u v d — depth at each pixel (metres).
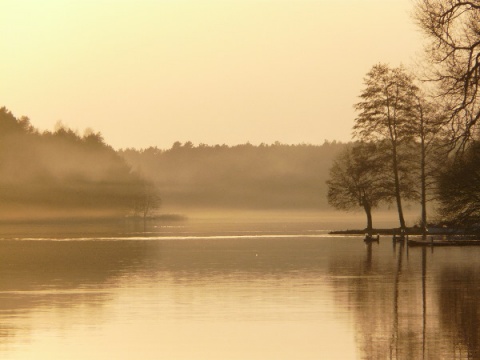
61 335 70.12
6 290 100.38
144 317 78.81
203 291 97.75
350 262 139.88
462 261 140.12
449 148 105.38
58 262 145.00
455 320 76.50
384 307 84.44
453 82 103.69
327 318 77.94
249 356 62.69
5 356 62.41
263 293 95.56
